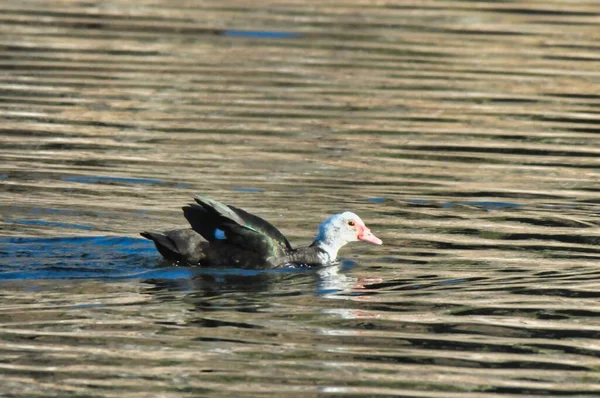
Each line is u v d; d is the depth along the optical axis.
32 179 17.23
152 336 11.35
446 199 16.97
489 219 16.09
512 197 17.14
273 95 22.34
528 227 15.77
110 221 15.52
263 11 28.83
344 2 30.17
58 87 22.22
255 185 17.39
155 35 26.23
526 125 21.17
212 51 25.09
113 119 20.56
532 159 19.19
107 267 13.67
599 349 11.26
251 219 14.01
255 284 13.27
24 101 21.31
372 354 10.99
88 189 16.89
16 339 11.15
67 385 10.10
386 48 25.69
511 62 24.97
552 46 26.20
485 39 26.69
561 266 14.09
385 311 12.35
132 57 24.42
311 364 10.71
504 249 14.79
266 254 13.95
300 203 16.66
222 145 19.36
